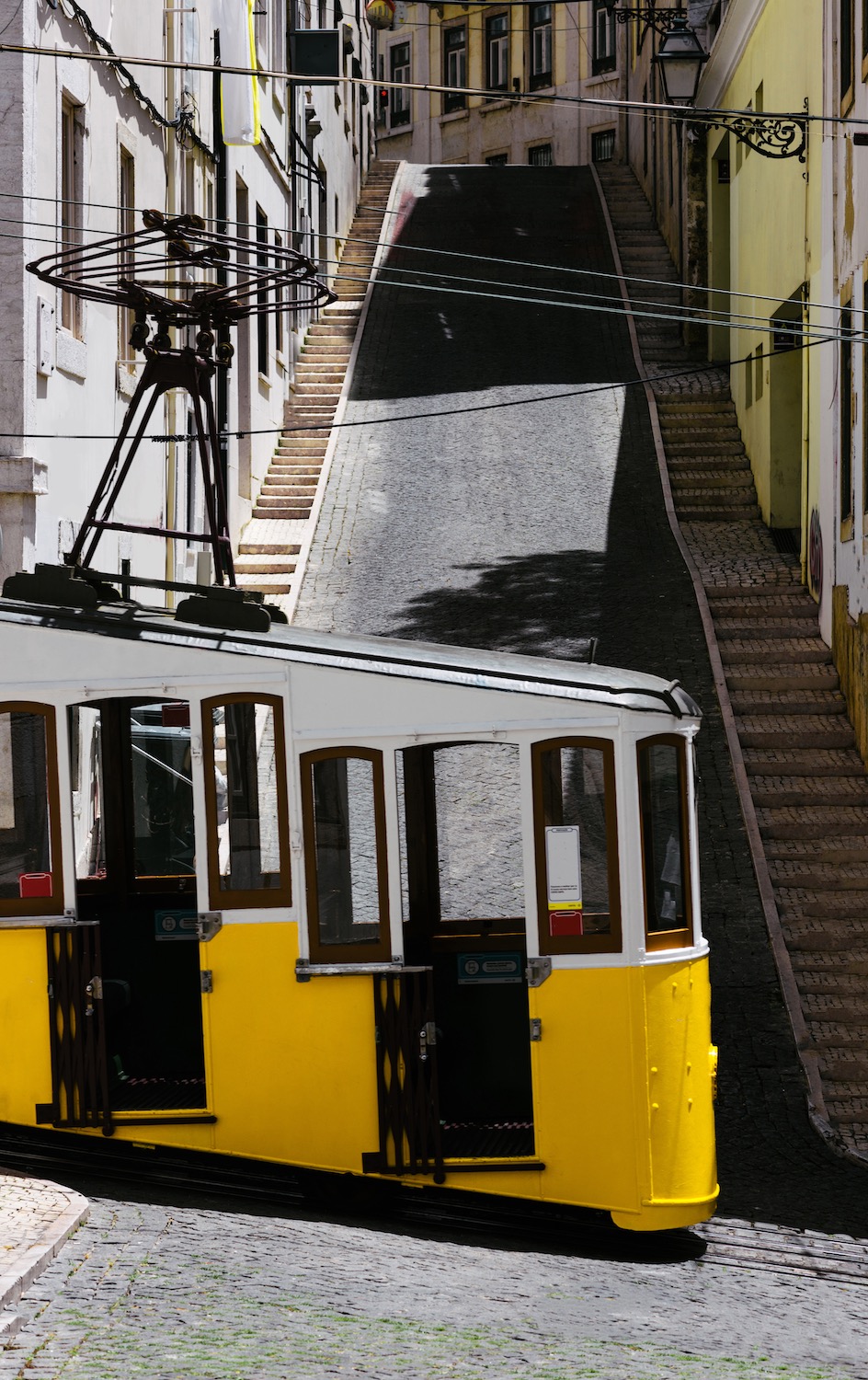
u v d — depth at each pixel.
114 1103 8.90
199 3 22.38
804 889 14.96
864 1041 12.33
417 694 8.58
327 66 35.62
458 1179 8.48
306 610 21.81
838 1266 8.69
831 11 18.59
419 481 27.39
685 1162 8.55
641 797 8.53
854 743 17.59
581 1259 8.36
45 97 14.77
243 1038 8.65
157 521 19.69
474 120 66.62
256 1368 5.61
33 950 8.89
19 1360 5.54
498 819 9.44
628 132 54.59
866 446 17.11
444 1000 9.05
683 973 8.64
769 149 23.61
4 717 8.98
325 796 8.62
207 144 22.75
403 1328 6.37
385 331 35.59
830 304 19.02
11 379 14.13
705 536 24.66
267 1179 9.06
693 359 33.19
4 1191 7.93
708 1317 7.34
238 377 25.86
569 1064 8.46
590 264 39.81
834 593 19.03
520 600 21.81
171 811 9.45
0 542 14.03
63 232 15.41
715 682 18.77
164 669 8.81
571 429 29.39
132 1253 7.07
